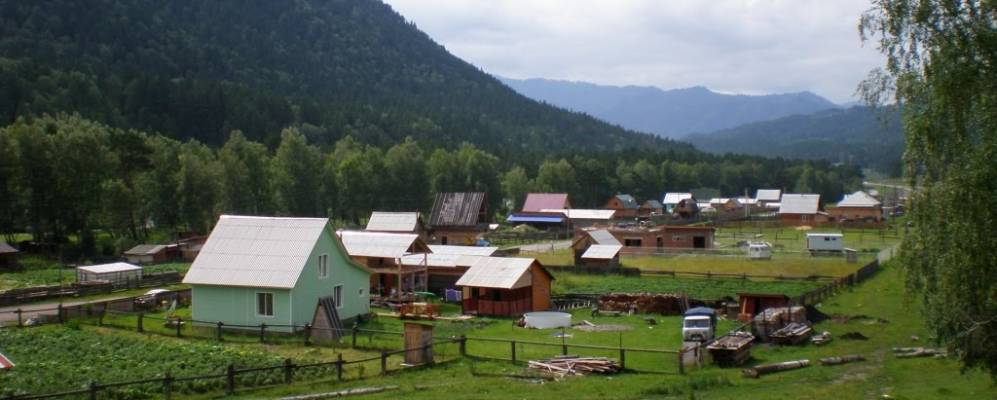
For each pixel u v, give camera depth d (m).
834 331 48.88
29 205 102.56
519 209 182.12
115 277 73.81
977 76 23.92
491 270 59.97
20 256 97.69
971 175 23.59
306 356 39.47
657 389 31.08
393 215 101.69
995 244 23.52
